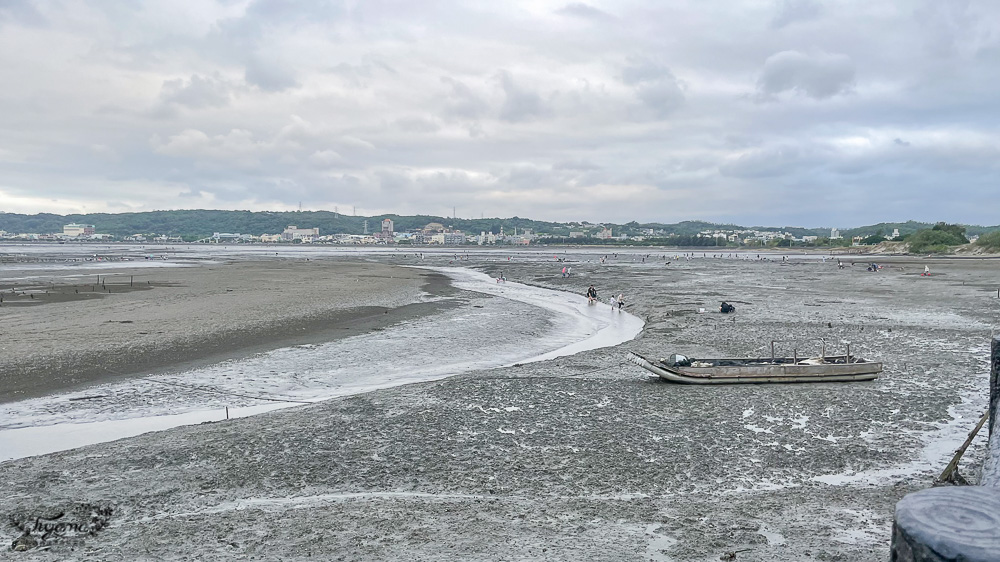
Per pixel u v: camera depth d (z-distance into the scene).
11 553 9.20
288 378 22.81
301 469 13.24
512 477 12.89
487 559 8.54
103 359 25.02
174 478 12.73
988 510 2.60
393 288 59.19
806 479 12.77
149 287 56.06
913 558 2.46
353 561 8.58
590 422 16.77
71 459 13.91
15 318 35.50
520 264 115.00
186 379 22.30
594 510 10.77
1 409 18.59
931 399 18.97
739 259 141.50
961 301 46.41
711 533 9.49
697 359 22.77
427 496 11.86
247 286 58.69
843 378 21.53
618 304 48.31
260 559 8.75
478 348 29.30
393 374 23.88
